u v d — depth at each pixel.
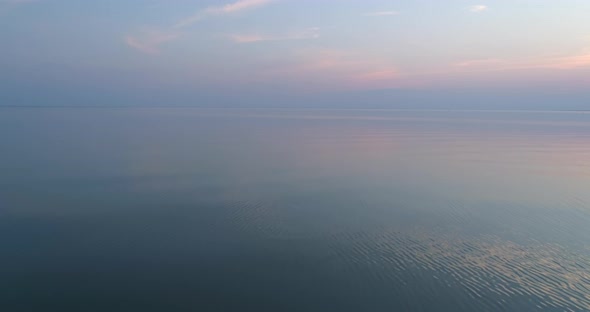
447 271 16.02
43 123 95.81
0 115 138.62
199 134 73.50
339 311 13.39
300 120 140.88
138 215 22.25
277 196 26.69
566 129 92.06
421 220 22.09
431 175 34.56
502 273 15.87
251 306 13.59
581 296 14.15
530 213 23.38
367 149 52.47
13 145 49.84
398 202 25.64
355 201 25.75
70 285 14.62
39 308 13.17
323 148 53.38
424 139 67.25
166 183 30.02
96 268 15.94
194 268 16.09
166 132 76.50
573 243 18.77
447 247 18.36
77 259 16.66
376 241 19.02
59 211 22.72
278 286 14.85
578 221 21.89
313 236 19.56
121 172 34.00
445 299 14.08
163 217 21.95
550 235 19.81
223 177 32.69
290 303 13.81
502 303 13.79
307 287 14.82
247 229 20.45
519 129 92.56
